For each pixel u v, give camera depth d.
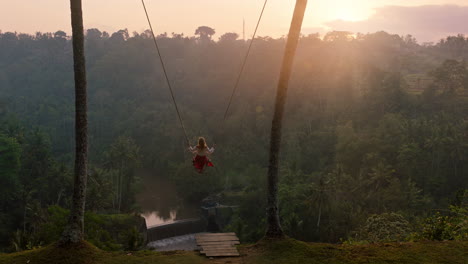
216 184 87.38
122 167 84.25
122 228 50.50
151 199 91.50
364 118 101.44
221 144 117.31
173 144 116.00
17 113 149.38
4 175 61.38
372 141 79.94
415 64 180.00
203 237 12.55
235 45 174.88
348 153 81.31
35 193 72.69
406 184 67.25
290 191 65.00
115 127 141.75
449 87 116.25
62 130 138.12
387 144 79.69
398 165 73.25
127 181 82.94
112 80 185.38
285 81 11.76
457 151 71.94
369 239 24.45
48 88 191.62
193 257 11.18
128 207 80.19
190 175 84.94
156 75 182.38
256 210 69.38
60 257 10.34
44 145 81.62
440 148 73.00
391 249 11.55
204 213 73.19
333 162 86.19
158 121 133.62
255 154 104.00
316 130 103.62
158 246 57.12
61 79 198.75
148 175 112.38
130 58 195.12
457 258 10.82
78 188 10.88
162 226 62.31
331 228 55.56
